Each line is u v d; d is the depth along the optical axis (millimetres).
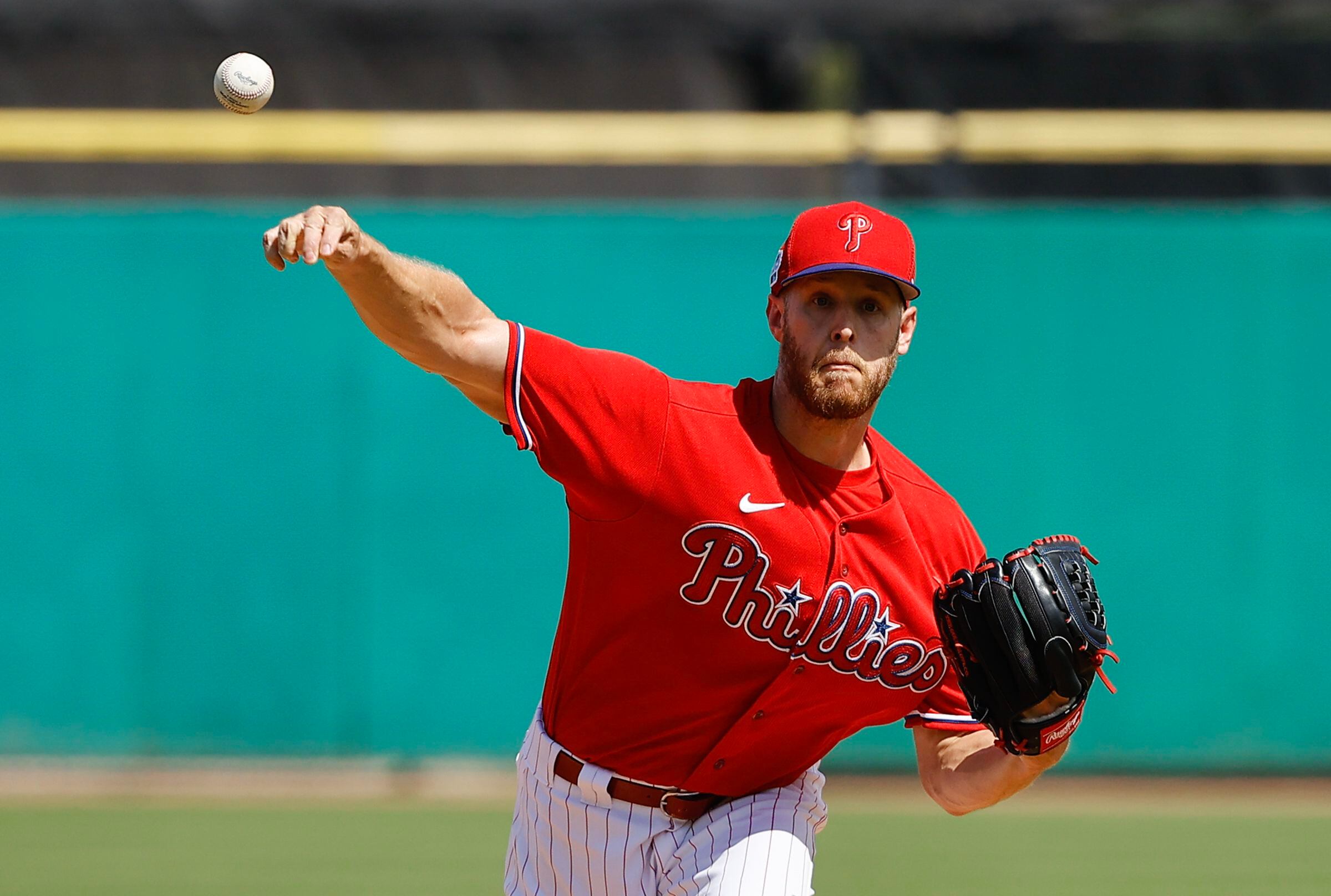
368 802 26281
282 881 20062
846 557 9781
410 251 29734
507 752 29359
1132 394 29719
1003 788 10648
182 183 30062
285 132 30141
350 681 29359
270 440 29484
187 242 29531
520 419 9484
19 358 29250
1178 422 29672
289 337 29531
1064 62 30031
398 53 30203
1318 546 29531
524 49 30188
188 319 29500
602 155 30297
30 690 29000
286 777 28500
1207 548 29500
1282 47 29859
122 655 29125
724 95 30359
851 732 10875
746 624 9773
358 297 8922
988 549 29516
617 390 9531
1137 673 29312
